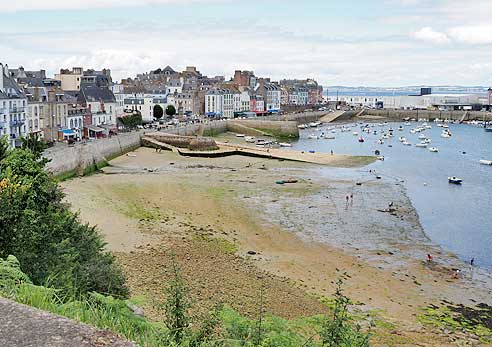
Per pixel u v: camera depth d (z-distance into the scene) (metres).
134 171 76.38
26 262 16.08
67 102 101.38
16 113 80.94
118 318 9.18
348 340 11.72
